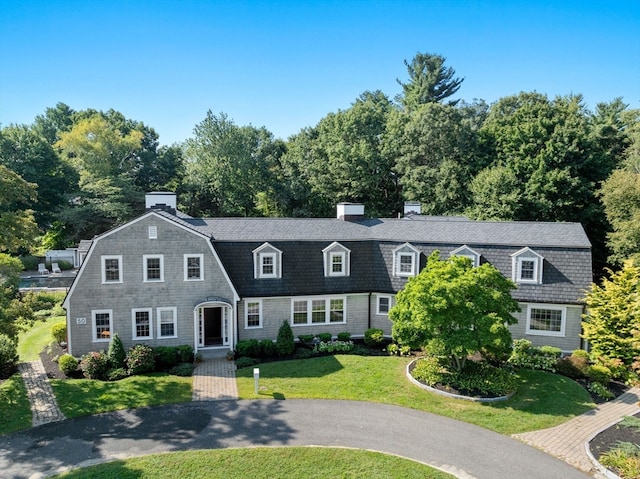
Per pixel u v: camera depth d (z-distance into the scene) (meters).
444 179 50.06
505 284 22.14
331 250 29.55
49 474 14.84
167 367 24.80
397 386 22.11
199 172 62.66
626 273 24.66
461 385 21.55
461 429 18.19
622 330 23.39
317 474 14.91
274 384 22.36
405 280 29.48
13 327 20.39
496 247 28.66
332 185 58.84
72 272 50.56
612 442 17.19
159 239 25.78
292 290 28.52
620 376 23.41
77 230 54.50
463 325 21.25
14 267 21.56
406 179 53.91
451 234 30.38
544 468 15.60
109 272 25.38
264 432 17.70
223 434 17.52
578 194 44.12
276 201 63.03
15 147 57.06
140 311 25.94
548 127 47.84
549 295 27.02
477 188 47.34
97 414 19.22
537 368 24.70
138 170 65.38
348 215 33.19
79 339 25.28
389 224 32.69
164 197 30.20
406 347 24.20
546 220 46.00
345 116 60.81
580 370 23.36
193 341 26.72
